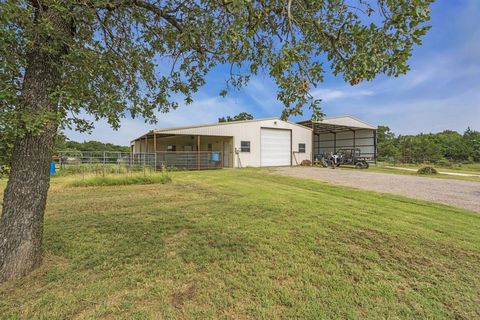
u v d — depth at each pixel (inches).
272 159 800.3
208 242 128.8
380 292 85.2
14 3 64.6
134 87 128.9
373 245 126.1
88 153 557.6
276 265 104.3
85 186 335.3
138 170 467.2
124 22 113.6
